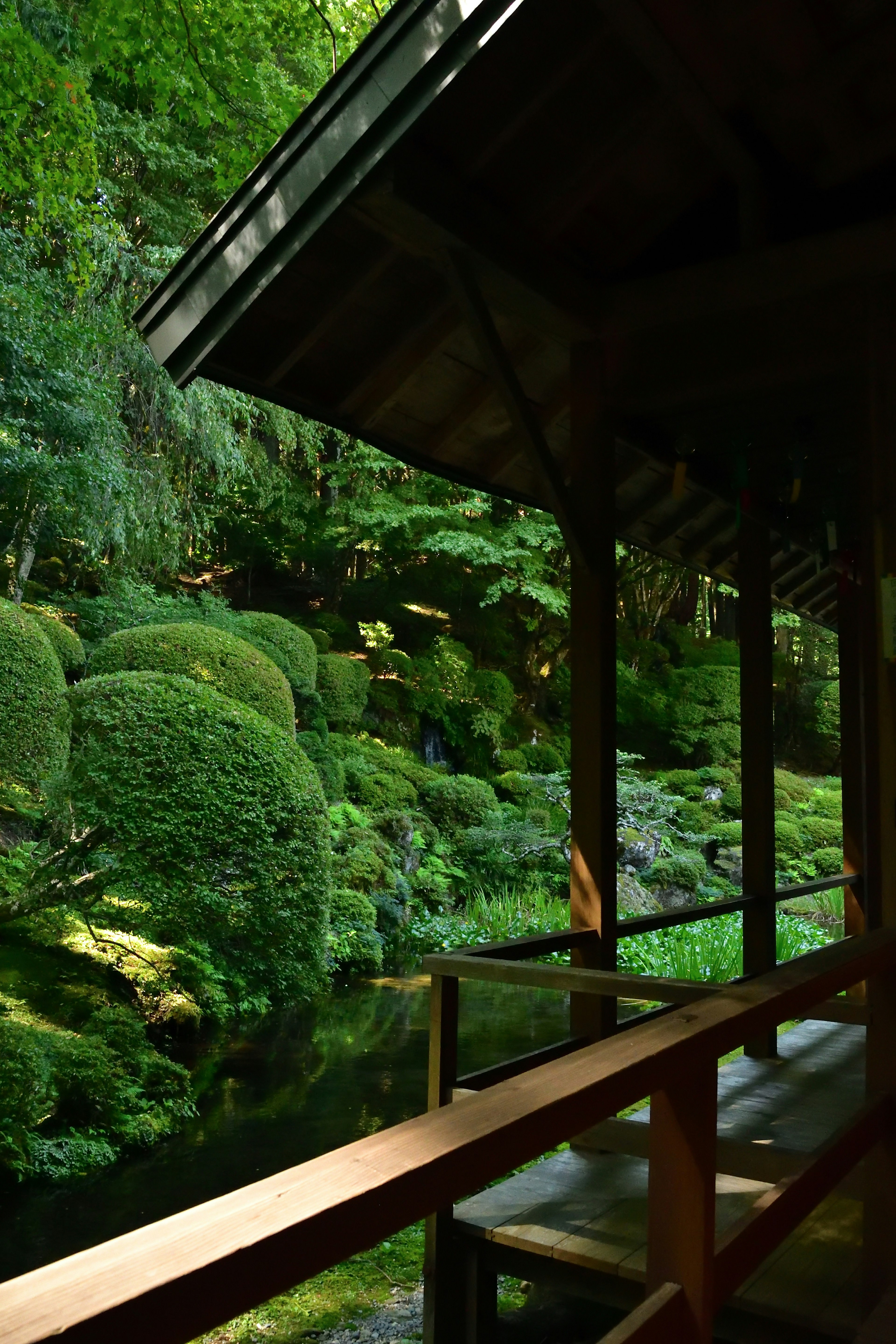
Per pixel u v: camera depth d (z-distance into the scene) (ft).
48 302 30.30
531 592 44.52
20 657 25.72
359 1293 11.10
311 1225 2.51
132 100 37.76
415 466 13.29
